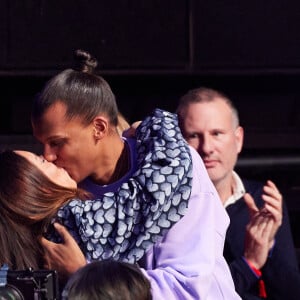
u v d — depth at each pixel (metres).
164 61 16.91
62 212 10.30
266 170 17.58
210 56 16.94
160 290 10.09
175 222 10.20
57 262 10.15
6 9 16.75
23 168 10.05
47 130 10.20
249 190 14.55
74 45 16.84
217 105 14.10
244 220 14.12
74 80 10.25
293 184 17.97
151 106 17.72
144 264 10.42
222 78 17.56
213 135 14.05
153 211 10.09
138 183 10.21
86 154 10.30
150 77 17.38
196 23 16.89
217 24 16.89
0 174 10.06
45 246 10.17
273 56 16.98
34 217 10.05
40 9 16.80
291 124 17.72
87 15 16.83
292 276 13.87
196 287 10.13
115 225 10.14
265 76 17.38
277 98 17.69
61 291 10.08
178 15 16.86
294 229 17.81
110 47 16.88
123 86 17.55
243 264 13.48
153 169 10.24
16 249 10.02
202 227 10.36
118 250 10.12
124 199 10.19
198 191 10.45
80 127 10.20
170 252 10.32
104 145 10.40
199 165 10.64
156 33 16.88
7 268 9.46
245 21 16.94
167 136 10.57
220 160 14.06
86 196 10.39
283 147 17.61
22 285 9.34
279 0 16.89
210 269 10.23
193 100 14.17
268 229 13.48
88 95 10.23
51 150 10.27
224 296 10.52
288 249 14.15
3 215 10.03
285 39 16.97
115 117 10.51
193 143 14.08
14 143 17.28
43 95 10.24
